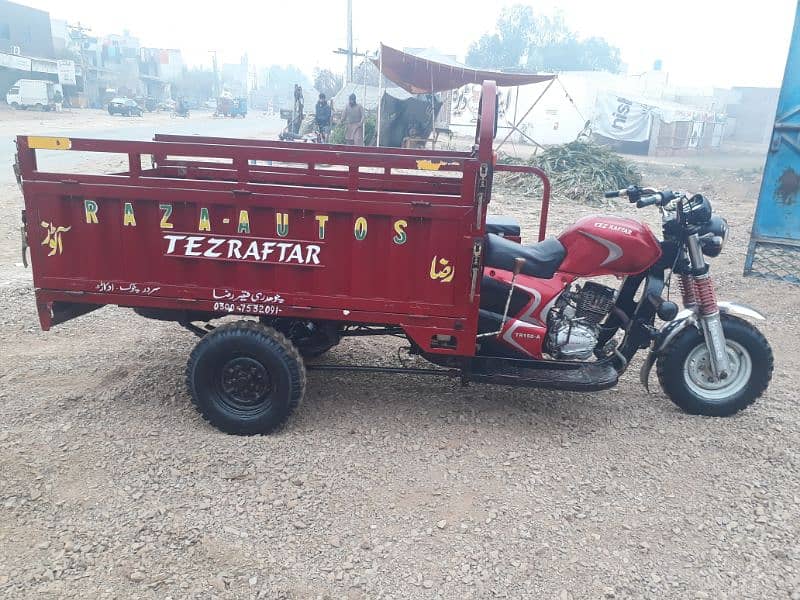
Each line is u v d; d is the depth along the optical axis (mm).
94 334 6062
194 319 4641
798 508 3723
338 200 4023
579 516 3617
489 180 3975
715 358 4500
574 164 18016
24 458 3961
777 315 7262
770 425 4621
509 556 3307
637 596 3088
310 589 3068
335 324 4605
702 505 3740
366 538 3402
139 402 4711
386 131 24297
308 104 44875
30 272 7992
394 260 4102
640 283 4684
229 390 4289
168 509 3564
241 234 4164
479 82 19453
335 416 4613
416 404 4836
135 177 4125
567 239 4473
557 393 5098
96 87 67812
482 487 3846
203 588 3047
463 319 4156
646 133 33438
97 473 3855
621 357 4641
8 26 56438
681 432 4504
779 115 8289
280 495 3715
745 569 3264
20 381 5008
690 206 4469
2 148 22062
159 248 4242
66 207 4234
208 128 40344
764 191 8500
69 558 3203
